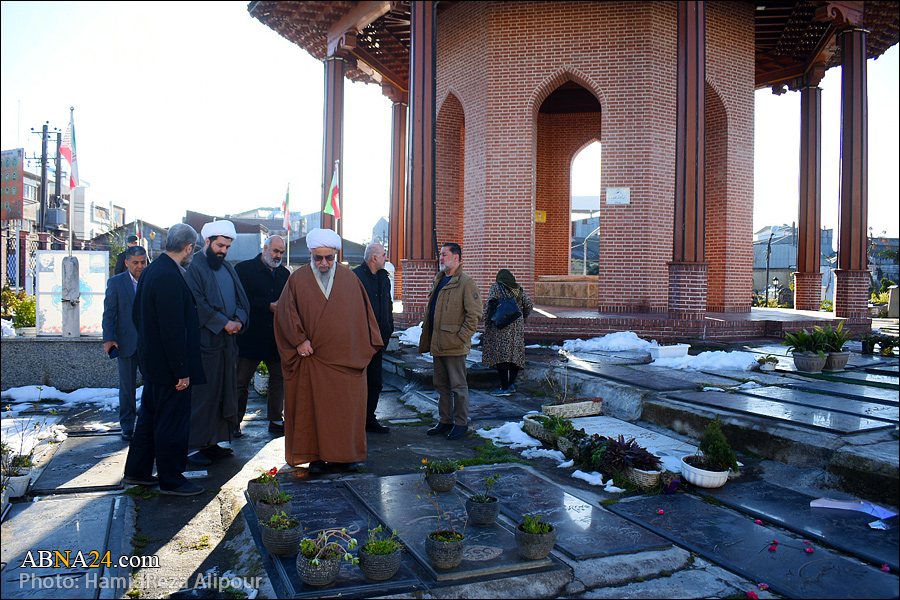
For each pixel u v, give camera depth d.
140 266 5.94
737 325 10.78
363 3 13.17
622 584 3.13
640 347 9.57
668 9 13.20
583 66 13.25
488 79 13.61
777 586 3.05
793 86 16.47
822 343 7.29
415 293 11.79
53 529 3.67
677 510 4.02
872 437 4.50
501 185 13.60
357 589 2.99
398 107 18.73
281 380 6.14
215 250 5.23
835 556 3.36
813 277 15.81
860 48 12.94
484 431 6.03
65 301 7.80
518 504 4.11
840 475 4.20
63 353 7.81
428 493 4.32
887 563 3.23
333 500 4.18
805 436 4.59
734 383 6.65
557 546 3.46
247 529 3.72
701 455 4.61
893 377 6.91
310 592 2.96
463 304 5.94
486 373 8.02
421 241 11.70
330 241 4.76
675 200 10.54
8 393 7.38
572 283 14.86
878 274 27.70
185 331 4.34
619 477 4.55
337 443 4.73
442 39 15.06
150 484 4.49
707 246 14.48
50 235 22.64
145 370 4.33
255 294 6.00
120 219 48.53
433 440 5.86
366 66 16.67
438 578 3.07
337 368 4.75
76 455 5.21
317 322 4.73
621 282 13.20
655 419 5.90
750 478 4.58
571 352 9.29
